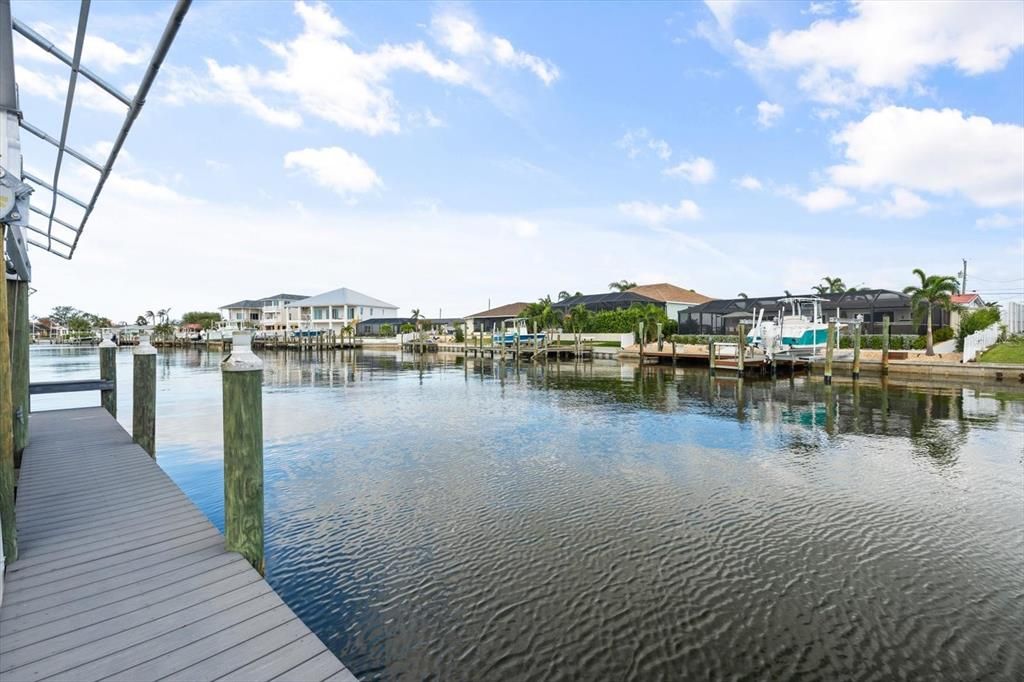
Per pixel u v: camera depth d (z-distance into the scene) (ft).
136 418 28.99
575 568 20.42
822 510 26.73
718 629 16.53
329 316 299.99
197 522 17.25
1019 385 78.69
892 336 117.80
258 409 15.17
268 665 10.34
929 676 14.44
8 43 11.99
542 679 14.23
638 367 122.62
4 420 13.79
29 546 15.17
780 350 94.73
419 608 17.57
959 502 27.94
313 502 27.81
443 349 212.64
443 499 28.30
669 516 25.88
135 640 10.88
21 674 9.66
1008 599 18.29
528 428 48.65
